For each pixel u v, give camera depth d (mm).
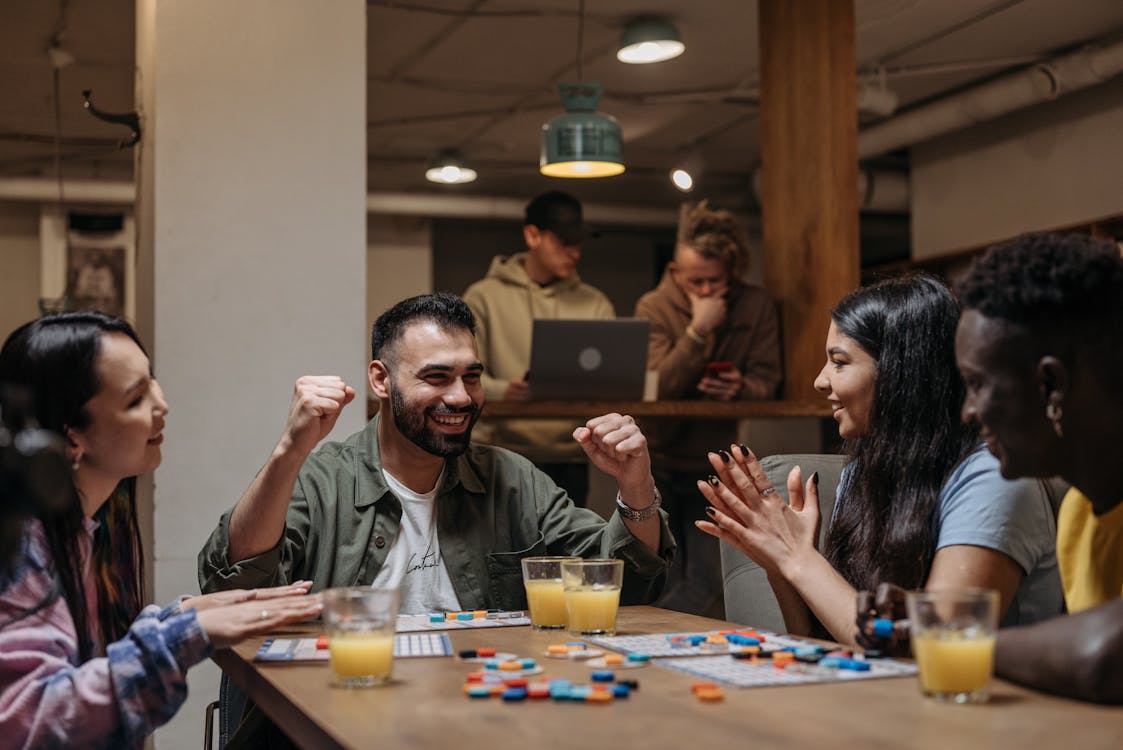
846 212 4172
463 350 2105
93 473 1610
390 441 2178
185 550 3027
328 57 3240
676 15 5332
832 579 1650
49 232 8469
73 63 5883
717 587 4172
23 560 1431
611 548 2102
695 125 7383
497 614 1926
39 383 1558
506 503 2250
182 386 3061
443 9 5211
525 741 1067
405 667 1454
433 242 9984
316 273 3195
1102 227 6156
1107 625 1170
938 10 5391
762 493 1748
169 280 3074
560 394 3889
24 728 1369
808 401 4141
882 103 6281
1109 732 1061
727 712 1161
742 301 4332
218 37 3145
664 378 4355
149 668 1426
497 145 7816
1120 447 1275
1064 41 5887
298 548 2096
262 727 1858
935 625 1195
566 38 5637
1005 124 6934
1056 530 1672
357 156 3252
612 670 1391
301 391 1917
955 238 7402
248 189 3150
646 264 10523
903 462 1787
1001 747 1010
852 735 1061
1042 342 1237
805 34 4203
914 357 1805
